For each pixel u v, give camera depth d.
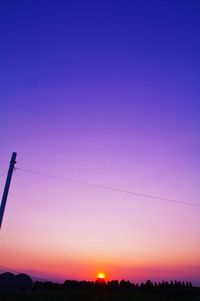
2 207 16.12
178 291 69.31
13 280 34.41
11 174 17.06
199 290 70.50
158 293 66.25
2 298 27.36
